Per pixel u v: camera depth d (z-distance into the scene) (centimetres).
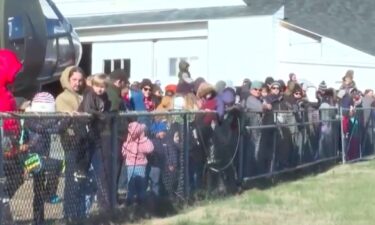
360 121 4119
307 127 3400
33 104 1895
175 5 5809
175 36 5528
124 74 2200
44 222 1722
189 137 2347
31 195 1677
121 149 2006
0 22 2688
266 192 2723
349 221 2195
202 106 2520
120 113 1988
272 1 5431
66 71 1972
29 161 1655
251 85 3125
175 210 2233
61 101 1950
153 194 2164
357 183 3058
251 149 2783
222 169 2562
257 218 2203
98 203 1917
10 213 1611
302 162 3341
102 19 5891
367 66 5409
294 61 5272
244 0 5503
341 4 6038
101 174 1923
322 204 2491
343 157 3928
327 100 3997
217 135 2520
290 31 5325
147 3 5912
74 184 1819
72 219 1816
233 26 5253
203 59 5422
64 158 1775
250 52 5209
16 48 2728
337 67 5353
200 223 2078
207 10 5559
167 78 5559
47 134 1708
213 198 2473
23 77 2772
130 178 2053
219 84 2812
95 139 1889
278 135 3041
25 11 2786
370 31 5709
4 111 1680
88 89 1945
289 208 2398
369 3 6122
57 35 3042
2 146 1574
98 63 5812
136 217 2062
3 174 1580
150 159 2136
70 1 6159
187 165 2333
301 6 5916
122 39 5722
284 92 3322
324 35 5528
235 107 2623
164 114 2197
